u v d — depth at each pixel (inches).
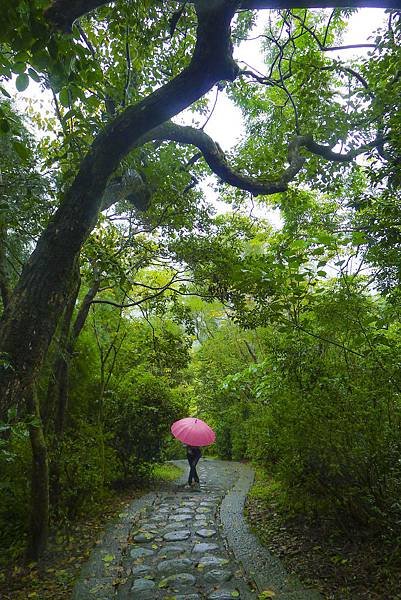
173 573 182.4
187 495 344.8
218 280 240.4
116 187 198.2
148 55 209.9
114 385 361.1
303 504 206.5
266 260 161.9
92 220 111.8
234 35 253.4
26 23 89.1
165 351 319.9
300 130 272.1
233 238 269.3
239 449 572.4
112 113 186.1
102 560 198.8
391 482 173.2
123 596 162.6
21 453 222.5
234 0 103.9
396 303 192.4
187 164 259.0
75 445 262.8
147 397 380.8
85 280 245.4
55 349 216.8
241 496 332.8
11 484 222.5
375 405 172.4
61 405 253.1
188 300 541.0
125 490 363.3
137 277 375.2
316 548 194.5
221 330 593.0
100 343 339.0
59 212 110.2
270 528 238.4
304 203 316.8
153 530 245.4
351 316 174.9
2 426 91.7
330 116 251.8
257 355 514.0
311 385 191.9
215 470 482.3
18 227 156.3
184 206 256.4
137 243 260.1
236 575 178.2
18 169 155.1
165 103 113.7
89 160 112.7
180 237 259.6
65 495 248.2
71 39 102.1
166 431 392.5
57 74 100.5
